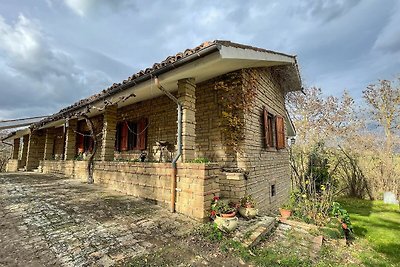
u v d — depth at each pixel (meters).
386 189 11.02
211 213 4.18
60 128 13.52
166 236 3.50
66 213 4.33
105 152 7.44
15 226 3.65
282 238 4.18
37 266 2.56
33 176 9.69
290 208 5.62
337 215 5.45
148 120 8.11
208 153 6.21
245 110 5.94
